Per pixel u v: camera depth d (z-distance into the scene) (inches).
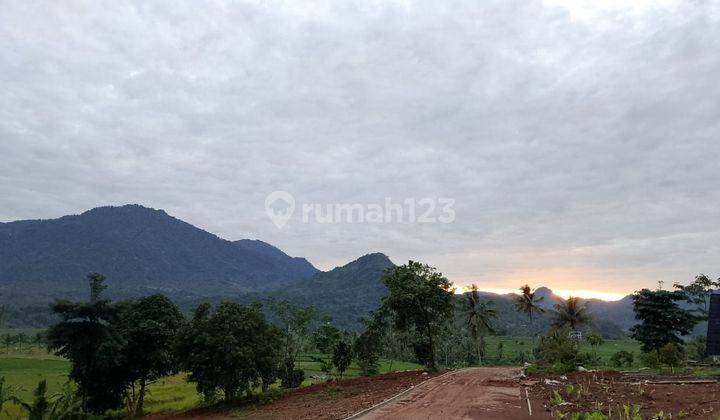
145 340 1576.0
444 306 1934.1
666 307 2038.6
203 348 1349.7
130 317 1608.0
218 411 1262.3
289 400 1263.5
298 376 1855.3
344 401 1091.9
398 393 1095.6
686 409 786.8
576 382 1165.1
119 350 1487.5
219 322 1363.2
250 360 1332.4
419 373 1567.4
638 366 1882.4
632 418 730.2
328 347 2829.7
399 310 1974.7
